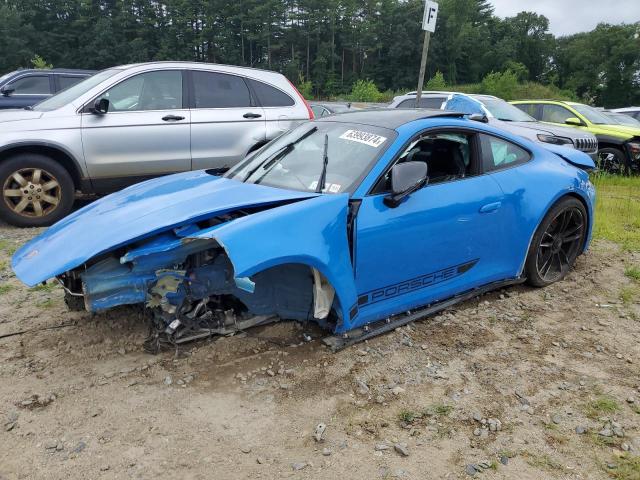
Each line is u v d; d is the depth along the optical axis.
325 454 2.40
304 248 2.82
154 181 4.02
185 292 3.03
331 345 3.26
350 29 86.62
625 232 6.31
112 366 3.04
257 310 3.23
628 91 88.31
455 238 3.61
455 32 89.62
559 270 4.59
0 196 6.01
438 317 3.81
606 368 3.21
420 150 3.69
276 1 83.81
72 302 3.62
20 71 11.05
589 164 5.04
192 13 84.75
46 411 2.65
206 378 2.95
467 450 2.45
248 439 2.49
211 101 6.85
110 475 2.25
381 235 3.20
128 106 6.45
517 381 3.04
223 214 2.98
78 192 7.08
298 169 3.54
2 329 3.49
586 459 2.41
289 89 7.46
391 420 2.66
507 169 4.08
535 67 103.25
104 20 81.81
